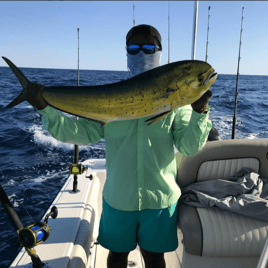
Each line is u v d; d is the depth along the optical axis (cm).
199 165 202
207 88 104
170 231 154
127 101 109
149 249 153
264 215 172
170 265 207
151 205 148
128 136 146
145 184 147
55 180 721
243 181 191
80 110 114
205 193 194
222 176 205
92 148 966
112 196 151
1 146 1007
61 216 196
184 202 187
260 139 206
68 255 155
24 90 117
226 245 166
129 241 155
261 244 167
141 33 141
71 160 871
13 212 138
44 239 138
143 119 143
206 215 174
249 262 173
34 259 138
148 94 106
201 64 102
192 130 125
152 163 146
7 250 439
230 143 200
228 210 178
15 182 704
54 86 117
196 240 167
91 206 222
